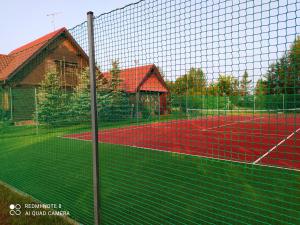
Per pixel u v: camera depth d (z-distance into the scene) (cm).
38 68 1892
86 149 855
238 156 714
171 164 661
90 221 357
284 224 332
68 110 537
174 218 359
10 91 1254
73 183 532
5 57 2092
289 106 236
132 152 792
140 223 345
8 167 668
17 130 1214
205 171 586
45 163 707
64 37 1936
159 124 412
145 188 488
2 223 359
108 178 555
